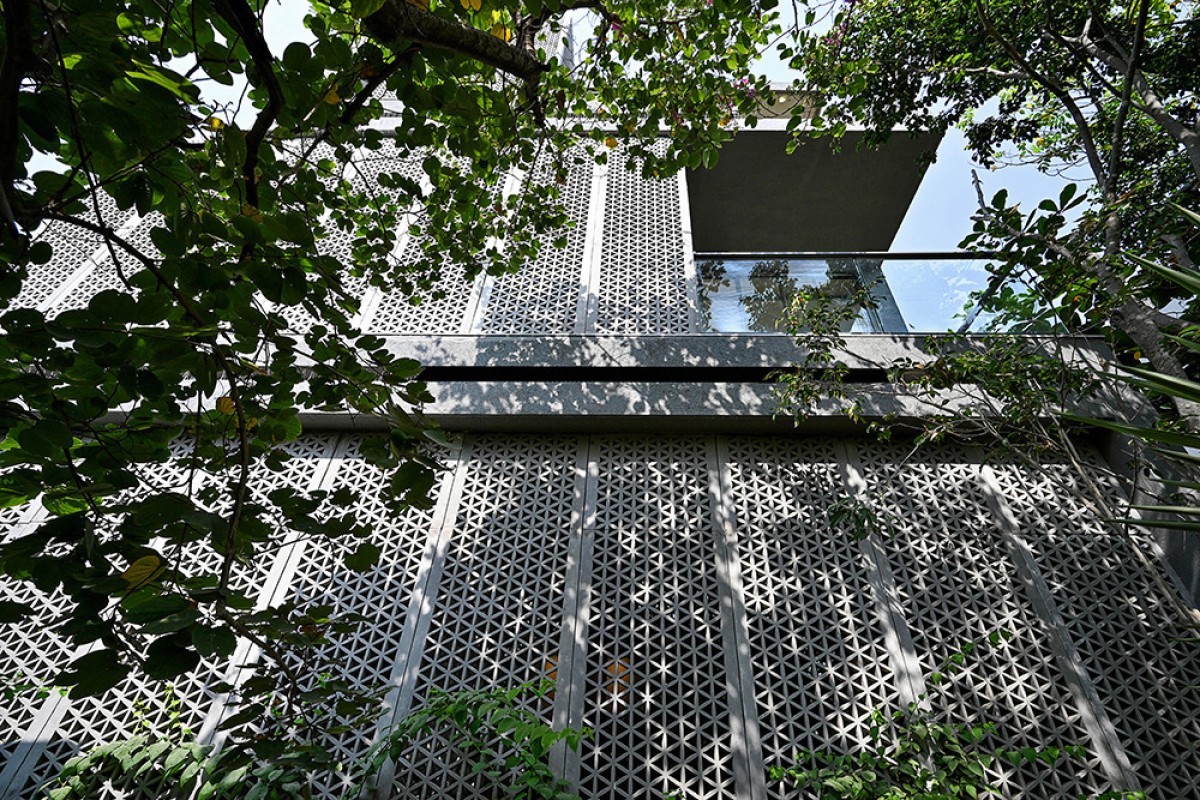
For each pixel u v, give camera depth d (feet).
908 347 16.94
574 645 13.69
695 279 19.30
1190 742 12.30
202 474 16.17
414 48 7.32
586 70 13.11
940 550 14.97
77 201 5.35
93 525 4.61
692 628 13.99
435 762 12.23
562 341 17.43
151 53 5.56
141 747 11.94
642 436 17.04
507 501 15.98
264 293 5.38
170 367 5.03
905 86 20.34
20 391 4.82
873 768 11.96
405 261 19.54
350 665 13.65
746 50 12.53
